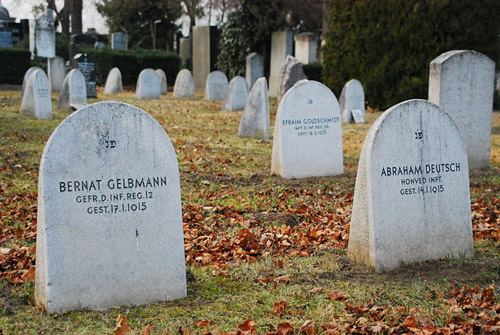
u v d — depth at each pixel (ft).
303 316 13.07
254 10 86.69
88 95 69.51
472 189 26.78
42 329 11.99
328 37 67.26
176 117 53.11
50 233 12.57
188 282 15.07
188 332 12.05
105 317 12.66
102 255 13.10
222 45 93.25
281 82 66.95
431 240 16.53
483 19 54.65
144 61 99.40
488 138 31.94
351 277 15.47
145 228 13.48
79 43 104.22
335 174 29.60
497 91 65.26
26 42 103.65
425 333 12.20
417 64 57.36
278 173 28.91
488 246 18.35
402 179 15.99
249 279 15.42
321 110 28.94
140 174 13.35
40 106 47.80
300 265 16.43
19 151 33.32
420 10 56.59
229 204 23.54
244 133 42.19
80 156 12.76
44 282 12.69
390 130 15.75
